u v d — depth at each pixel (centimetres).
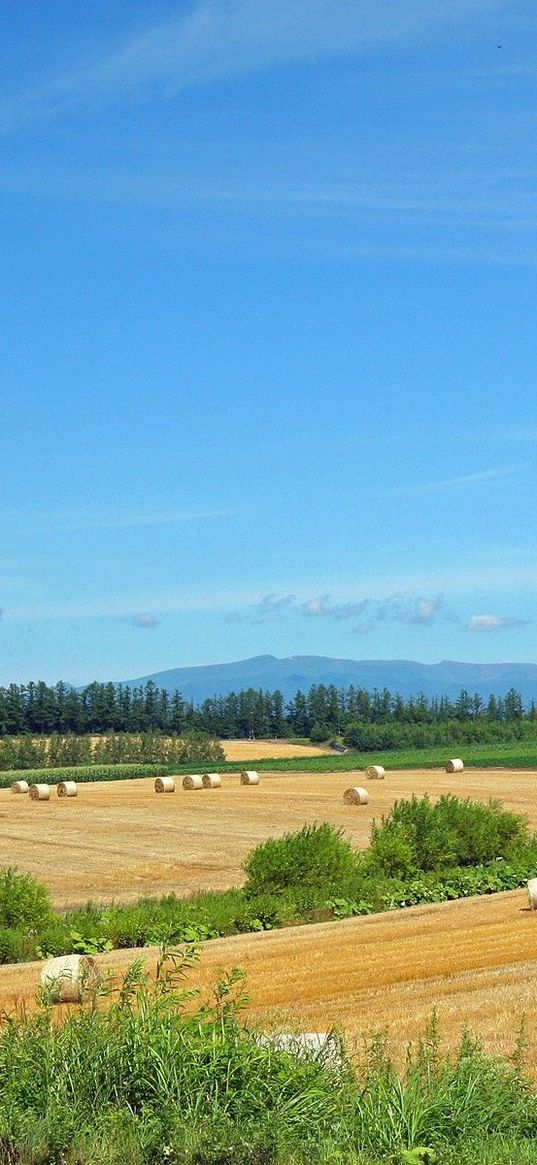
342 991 1694
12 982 1880
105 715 15188
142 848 4288
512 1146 911
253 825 4991
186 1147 863
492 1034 1372
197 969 1931
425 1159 870
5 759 10588
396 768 8125
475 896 2928
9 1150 875
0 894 2530
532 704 14850
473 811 3588
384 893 3019
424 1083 989
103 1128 893
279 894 2936
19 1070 966
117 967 1959
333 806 5672
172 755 10894
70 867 3816
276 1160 866
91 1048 984
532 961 1909
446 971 1844
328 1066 1035
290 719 15800
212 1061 961
